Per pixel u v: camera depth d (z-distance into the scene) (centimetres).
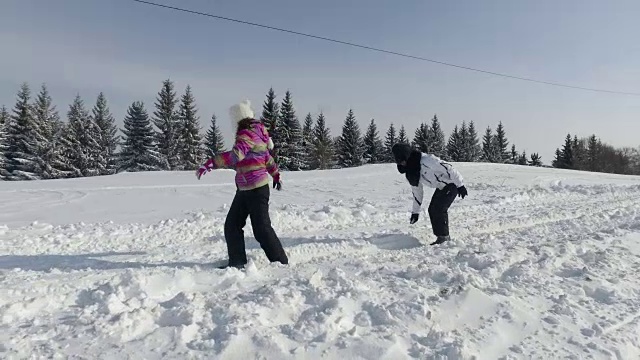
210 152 5859
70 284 405
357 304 341
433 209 621
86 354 261
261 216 485
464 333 314
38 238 636
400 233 683
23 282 407
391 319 321
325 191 1334
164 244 623
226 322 300
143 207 1025
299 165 5259
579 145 7556
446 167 620
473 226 734
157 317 310
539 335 323
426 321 326
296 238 642
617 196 1193
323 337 289
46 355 259
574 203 1048
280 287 373
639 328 346
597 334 331
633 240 596
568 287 413
